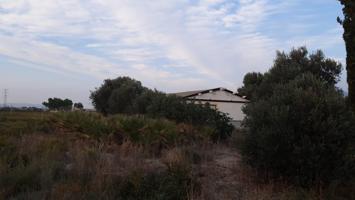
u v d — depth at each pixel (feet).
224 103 119.44
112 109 127.03
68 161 28.94
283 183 24.20
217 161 31.89
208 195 21.71
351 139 23.80
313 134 23.73
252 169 26.48
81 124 41.96
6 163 25.30
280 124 23.98
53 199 20.26
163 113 56.24
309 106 24.30
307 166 23.25
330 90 26.25
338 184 24.16
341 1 33.86
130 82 135.64
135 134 38.17
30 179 22.93
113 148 32.73
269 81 65.87
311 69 99.81
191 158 30.50
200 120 54.60
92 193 20.75
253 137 25.80
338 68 101.55
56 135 41.16
